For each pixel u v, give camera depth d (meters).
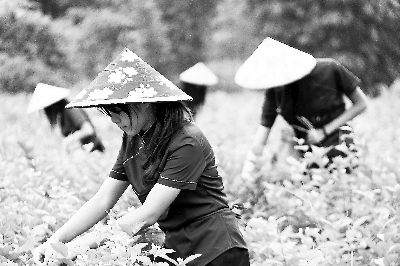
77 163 10.26
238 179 9.52
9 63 50.09
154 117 5.82
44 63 50.62
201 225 6.00
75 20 50.78
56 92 13.41
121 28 49.91
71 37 50.12
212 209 6.01
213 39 48.34
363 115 21.50
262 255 7.02
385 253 6.67
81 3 51.00
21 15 50.19
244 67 10.57
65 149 11.47
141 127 5.84
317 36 44.09
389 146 12.27
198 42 49.28
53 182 8.64
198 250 6.00
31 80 50.28
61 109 13.29
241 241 6.12
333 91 10.53
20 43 50.38
